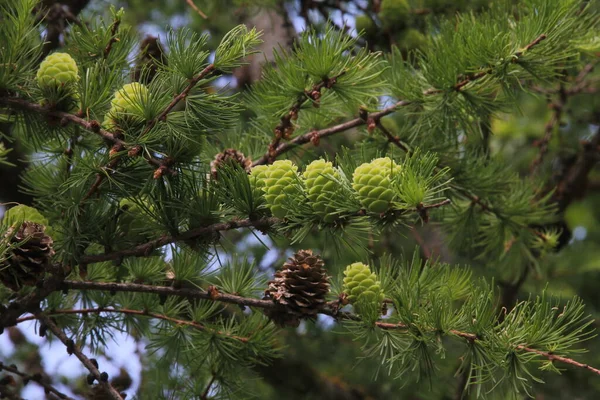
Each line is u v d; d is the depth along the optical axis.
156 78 1.03
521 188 1.24
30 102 1.03
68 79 1.02
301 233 1.00
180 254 1.06
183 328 1.10
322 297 1.03
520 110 1.13
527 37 1.09
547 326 1.00
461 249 1.25
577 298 1.00
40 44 1.04
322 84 1.06
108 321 1.11
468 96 1.12
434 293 1.02
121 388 1.16
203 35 1.02
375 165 0.98
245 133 1.16
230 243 1.07
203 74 1.02
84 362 1.06
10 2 1.08
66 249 1.03
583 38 1.14
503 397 1.03
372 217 0.98
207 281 1.09
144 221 1.03
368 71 1.09
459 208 1.21
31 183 1.10
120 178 1.02
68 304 1.11
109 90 1.03
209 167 1.09
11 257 1.01
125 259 1.09
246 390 1.12
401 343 1.03
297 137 1.13
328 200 0.98
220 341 1.10
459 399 1.27
